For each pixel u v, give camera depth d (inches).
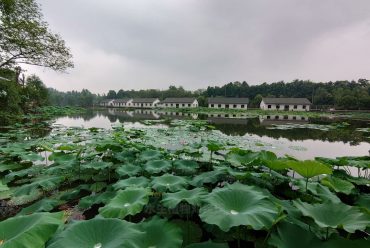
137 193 149.7
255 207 113.0
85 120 1149.7
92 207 189.2
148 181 192.4
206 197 129.6
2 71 741.9
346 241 97.9
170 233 115.5
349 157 260.2
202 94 4001.0
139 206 132.6
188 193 150.8
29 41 655.1
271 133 633.0
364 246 94.3
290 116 1472.7
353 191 187.5
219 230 146.3
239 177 186.1
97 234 96.0
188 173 254.1
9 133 549.6
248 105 2977.4
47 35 694.5
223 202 121.9
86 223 101.3
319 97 2684.5
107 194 185.2
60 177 209.9
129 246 87.4
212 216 109.6
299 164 151.6
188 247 108.3
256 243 136.2
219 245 107.3
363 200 165.0
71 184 244.7
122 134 474.9
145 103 3572.8
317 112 1875.0
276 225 110.0
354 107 2105.1
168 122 959.6
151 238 112.7
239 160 227.3
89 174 268.8
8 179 225.8
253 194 125.0
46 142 405.4
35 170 257.1
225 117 1321.4
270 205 114.5
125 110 2486.5
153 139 483.2
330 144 478.9
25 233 86.5
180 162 252.1
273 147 428.5
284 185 206.2
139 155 288.0
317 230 118.5
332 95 2632.9
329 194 160.2
